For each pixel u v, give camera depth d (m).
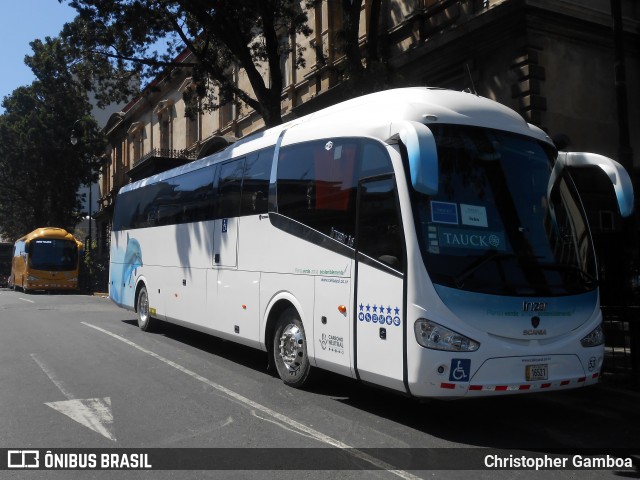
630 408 7.05
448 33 14.59
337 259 6.78
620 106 9.31
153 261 12.58
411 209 5.83
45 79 37.97
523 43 13.18
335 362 6.71
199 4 14.15
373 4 13.05
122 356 10.05
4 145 40.03
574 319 6.10
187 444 5.61
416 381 5.57
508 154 6.42
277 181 8.15
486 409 6.98
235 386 7.86
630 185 6.54
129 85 19.27
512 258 5.97
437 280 5.63
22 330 13.71
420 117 6.16
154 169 19.14
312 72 20.61
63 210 42.09
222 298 9.47
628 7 14.79
